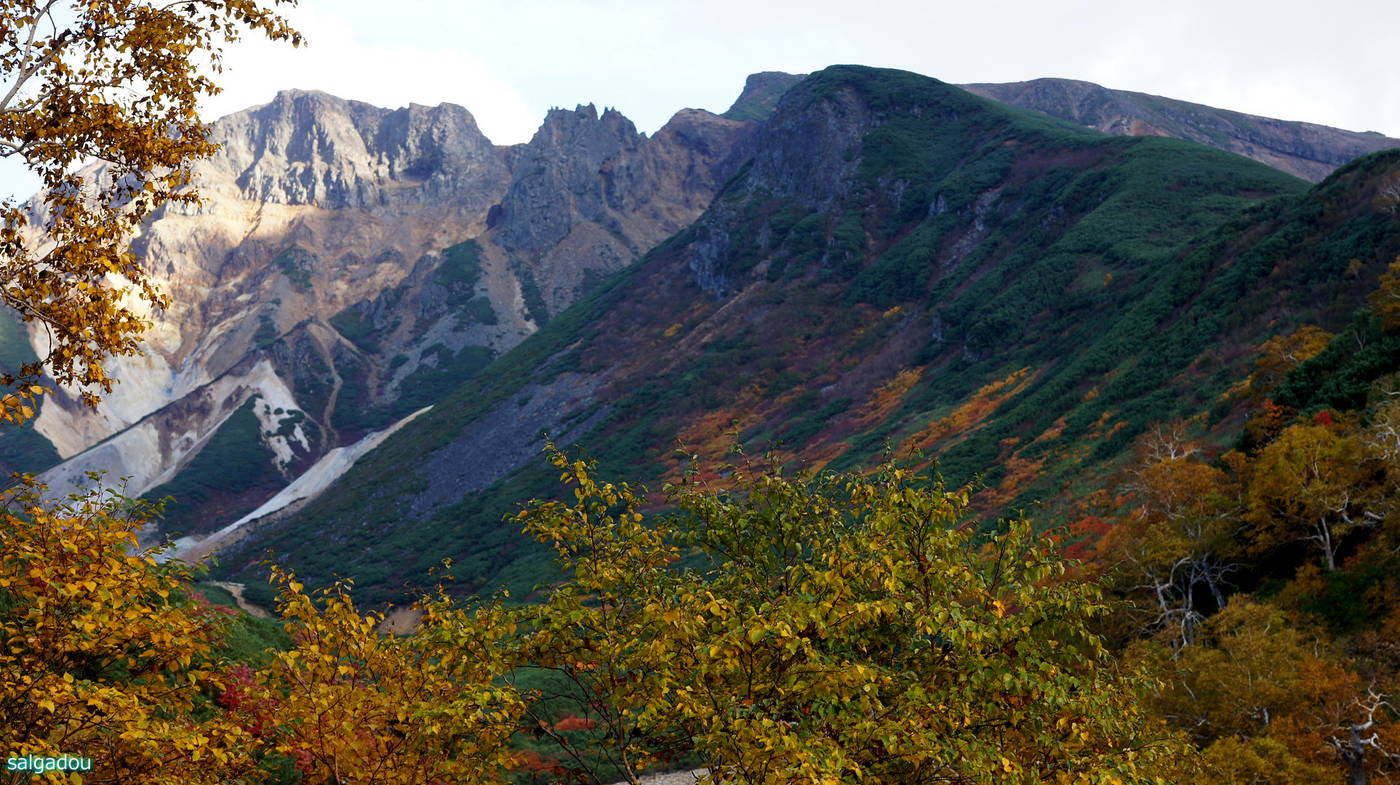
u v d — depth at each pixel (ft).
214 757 38.09
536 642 39.81
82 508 39.70
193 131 48.67
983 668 40.40
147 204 47.85
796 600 38.45
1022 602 43.42
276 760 50.70
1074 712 41.42
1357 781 100.12
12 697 34.40
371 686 40.01
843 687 37.37
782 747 33.45
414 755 38.88
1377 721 101.35
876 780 38.24
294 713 38.55
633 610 42.27
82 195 46.57
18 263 44.45
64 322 43.32
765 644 39.06
